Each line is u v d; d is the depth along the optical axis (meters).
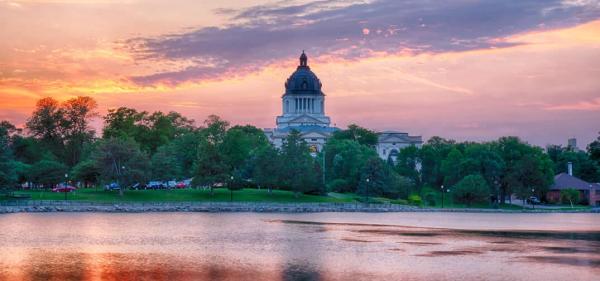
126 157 194.12
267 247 100.12
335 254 93.06
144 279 74.69
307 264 84.56
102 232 118.75
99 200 182.62
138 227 129.25
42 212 168.25
